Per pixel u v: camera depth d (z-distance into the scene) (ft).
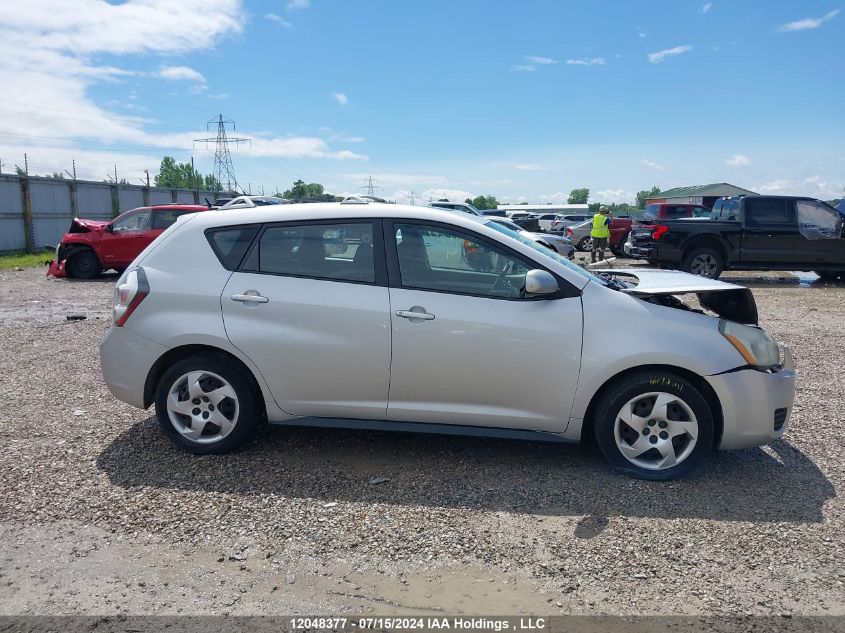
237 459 14.46
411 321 13.51
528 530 11.50
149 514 12.02
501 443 15.55
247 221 14.53
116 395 14.64
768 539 11.23
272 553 10.78
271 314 13.92
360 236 14.06
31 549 10.84
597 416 13.52
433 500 12.61
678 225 48.57
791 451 15.25
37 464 14.19
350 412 14.11
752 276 57.00
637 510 12.23
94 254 52.90
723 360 13.05
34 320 32.96
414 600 9.55
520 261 13.65
